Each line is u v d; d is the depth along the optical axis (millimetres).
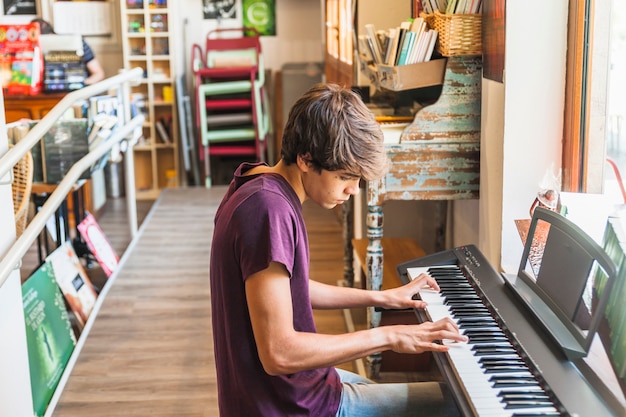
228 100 7266
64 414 3121
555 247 1982
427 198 3035
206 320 4012
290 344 1694
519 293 2035
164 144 7410
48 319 3516
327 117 1764
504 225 2750
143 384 3352
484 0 2881
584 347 1712
